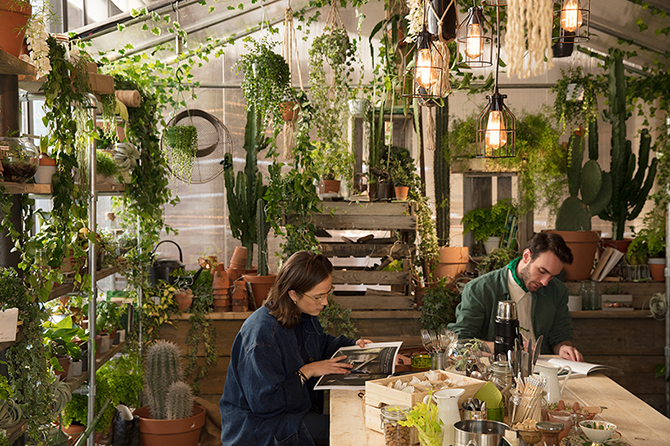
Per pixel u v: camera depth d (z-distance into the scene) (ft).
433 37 6.82
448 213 15.61
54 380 8.68
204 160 15.75
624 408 6.88
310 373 7.72
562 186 15.94
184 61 15.42
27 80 8.14
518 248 15.61
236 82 15.81
